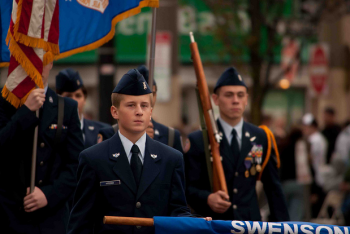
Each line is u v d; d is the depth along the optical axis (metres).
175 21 31.84
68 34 11.18
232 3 25.83
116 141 7.99
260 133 11.66
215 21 26.56
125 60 38.75
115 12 11.08
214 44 27.45
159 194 7.87
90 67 41.06
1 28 11.09
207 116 11.16
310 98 43.59
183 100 42.06
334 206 21.97
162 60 20.91
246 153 11.42
